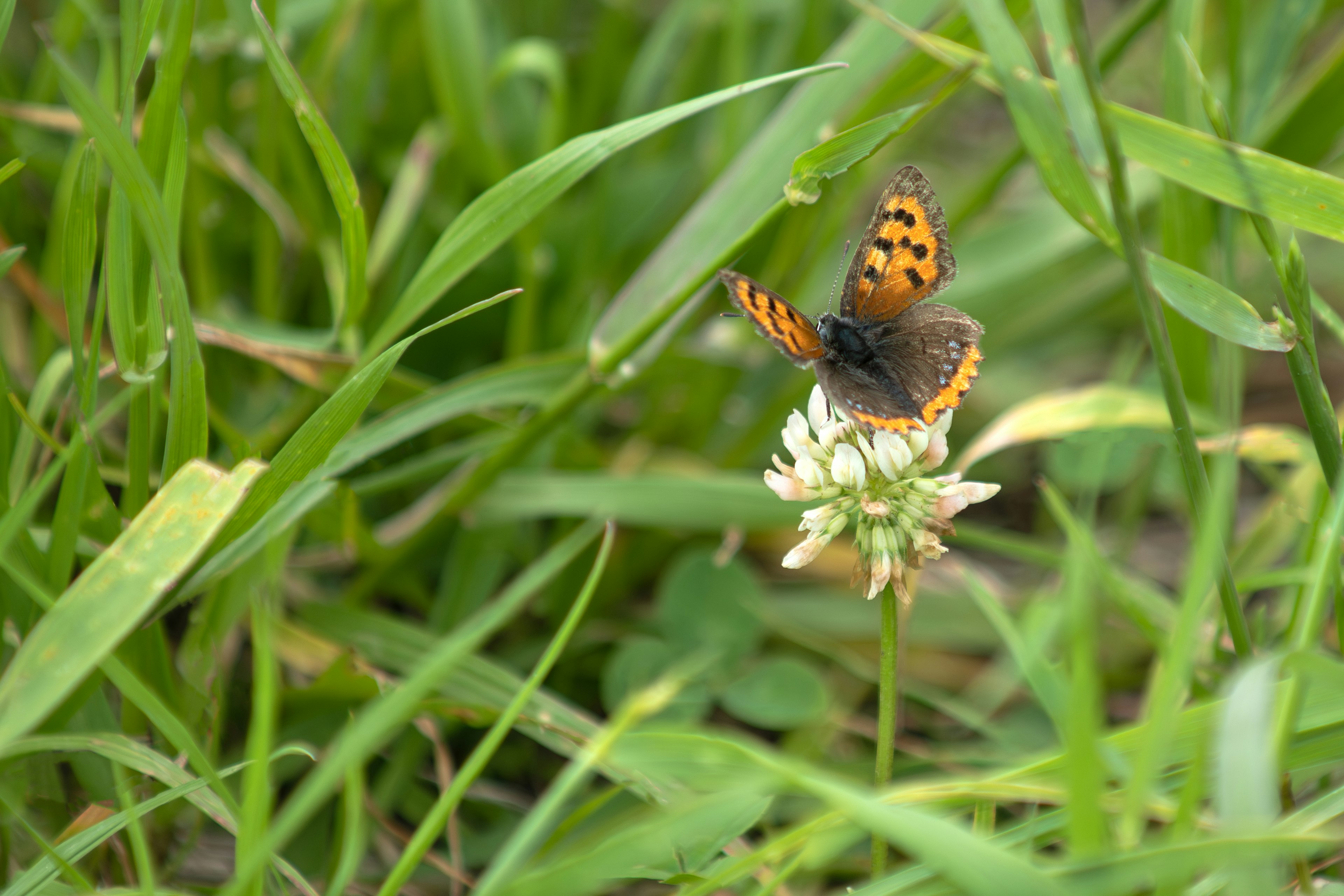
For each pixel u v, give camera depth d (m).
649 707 0.55
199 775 0.59
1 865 0.59
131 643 0.60
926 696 0.63
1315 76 0.63
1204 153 0.59
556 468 0.65
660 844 0.56
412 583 0.65
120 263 0.58
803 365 0.59
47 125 0.64
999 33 0.58
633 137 0.60
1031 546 0.62
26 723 0.56
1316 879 0.58
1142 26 0.64
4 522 0.57
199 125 0.64
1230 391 0.61
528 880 0.56
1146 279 0.58
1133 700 0.64
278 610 0.62
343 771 0.55
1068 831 0.57
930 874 0.56
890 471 0.58
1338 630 0.59
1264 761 0.55
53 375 0.61
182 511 0.57
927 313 0.60
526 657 0.64
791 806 0.61
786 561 0.58
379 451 0.61
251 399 0.65
